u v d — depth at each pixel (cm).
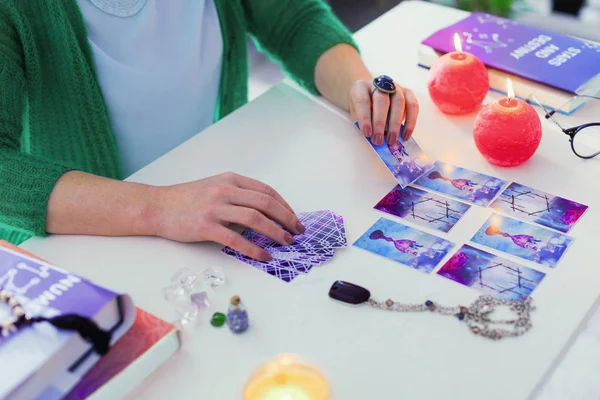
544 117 119
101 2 121
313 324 82
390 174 108
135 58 128
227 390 75
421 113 122
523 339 78
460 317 81
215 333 81
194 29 132
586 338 176
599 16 274
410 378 74
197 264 92
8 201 99
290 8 139
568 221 95
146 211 96
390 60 139
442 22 153
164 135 139
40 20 115
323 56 131
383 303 83
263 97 131
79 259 94
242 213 93
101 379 71
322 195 104
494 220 96
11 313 71
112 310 73
